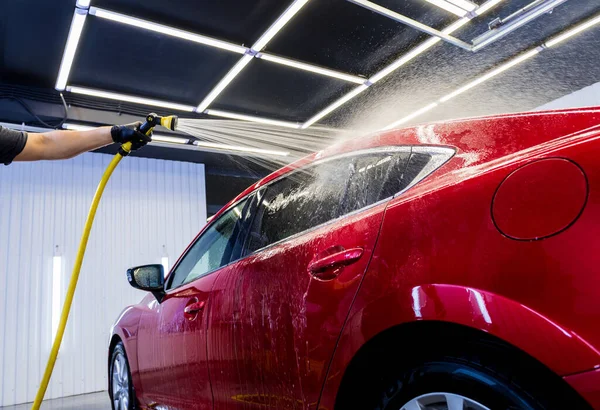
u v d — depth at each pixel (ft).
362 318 3.19
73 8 13.58
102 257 21.07
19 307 18.85
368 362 3.25
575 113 2.94
